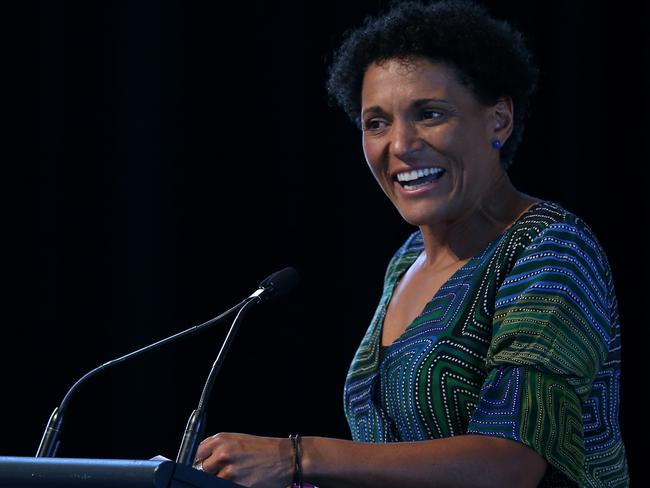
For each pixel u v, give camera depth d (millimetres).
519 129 7551
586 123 13766
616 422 7082
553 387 6293
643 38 13516
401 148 7152
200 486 4820
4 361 15023
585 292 6617
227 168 15008
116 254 15008
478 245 7344
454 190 7230
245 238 14969
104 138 15047
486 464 6152
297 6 14891
